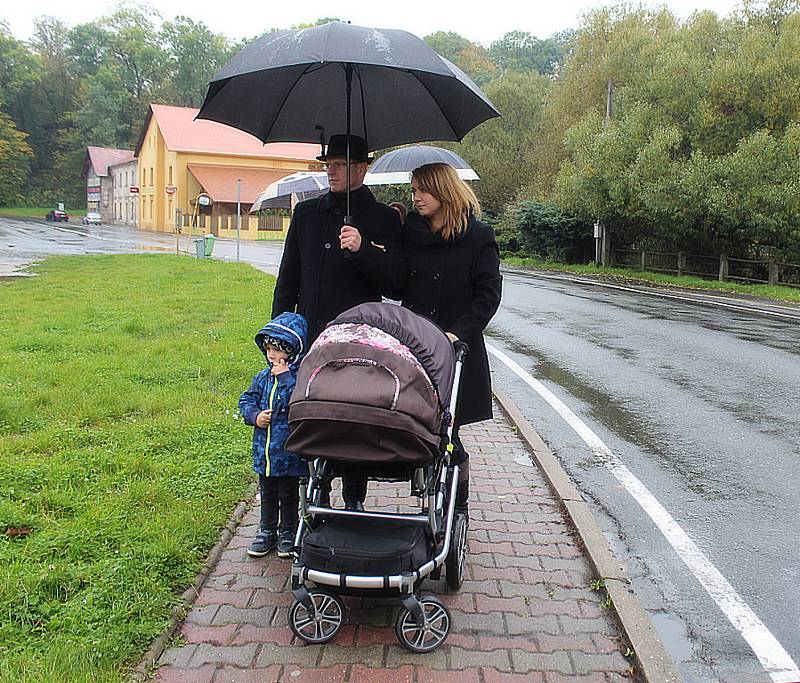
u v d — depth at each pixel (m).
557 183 29.14
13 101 94.31
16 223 68.88
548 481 5.65
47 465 5.34
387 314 3.49
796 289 22.28
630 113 25.94
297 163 62.91
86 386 7.80
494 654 3.36
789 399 8.54
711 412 7.95
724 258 24.88
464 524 4.02
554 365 10.41
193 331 11.69
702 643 3.63
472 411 3.95
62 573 3.78
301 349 4.11
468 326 3.82
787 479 5.95
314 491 3.71
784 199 20.91
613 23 32.34
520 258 35.34
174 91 98.38
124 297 15.99
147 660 3.21
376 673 3.19
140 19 101.25
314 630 3.41
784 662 3.48
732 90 23.28
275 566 4.13
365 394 3.17
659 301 18.95
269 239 57.88
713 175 22.33
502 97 43.28
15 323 12.02
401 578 3.23
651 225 28.31
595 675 3.23
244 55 3.71
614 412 7.92
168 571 3.91
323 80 4.48
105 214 86.31
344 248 3.78
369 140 4.81
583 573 4.18
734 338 12.84
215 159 60.81
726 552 4.63
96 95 93.44
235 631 3.48
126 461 5.48
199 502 4.80
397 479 3.60
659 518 5.13
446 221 3.92
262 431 4.17
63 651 3.15
